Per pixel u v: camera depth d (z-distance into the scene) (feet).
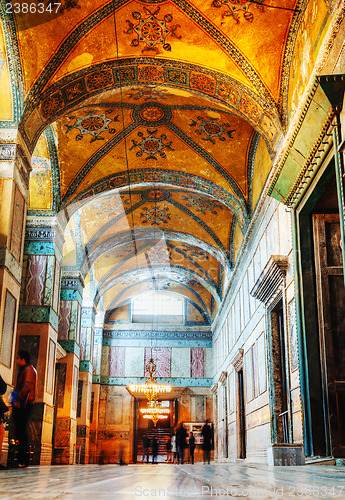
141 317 81.87
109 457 74.74
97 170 45.80
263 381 39.55
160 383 78.23
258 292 37.78
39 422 39.19
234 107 34.83
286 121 30.96
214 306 78.74
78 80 32.91
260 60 30.94
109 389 78.07
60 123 41.45
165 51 32.30
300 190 27.84
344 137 20.67
